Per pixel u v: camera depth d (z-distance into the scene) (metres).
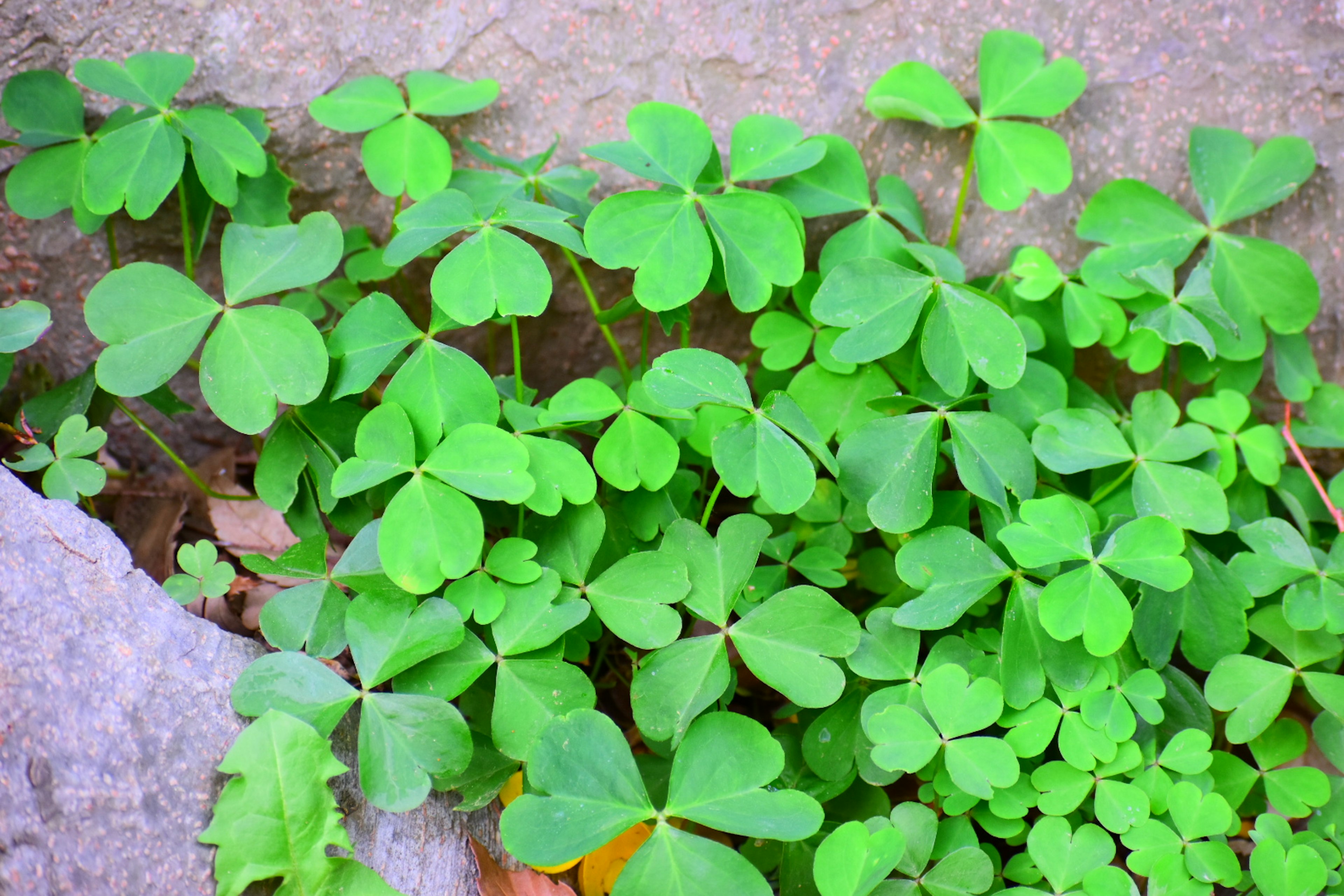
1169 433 0.50
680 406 0.48
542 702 0.47
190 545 0.50
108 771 0.46
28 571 0.46
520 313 0.49
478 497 0.49
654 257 0.49
